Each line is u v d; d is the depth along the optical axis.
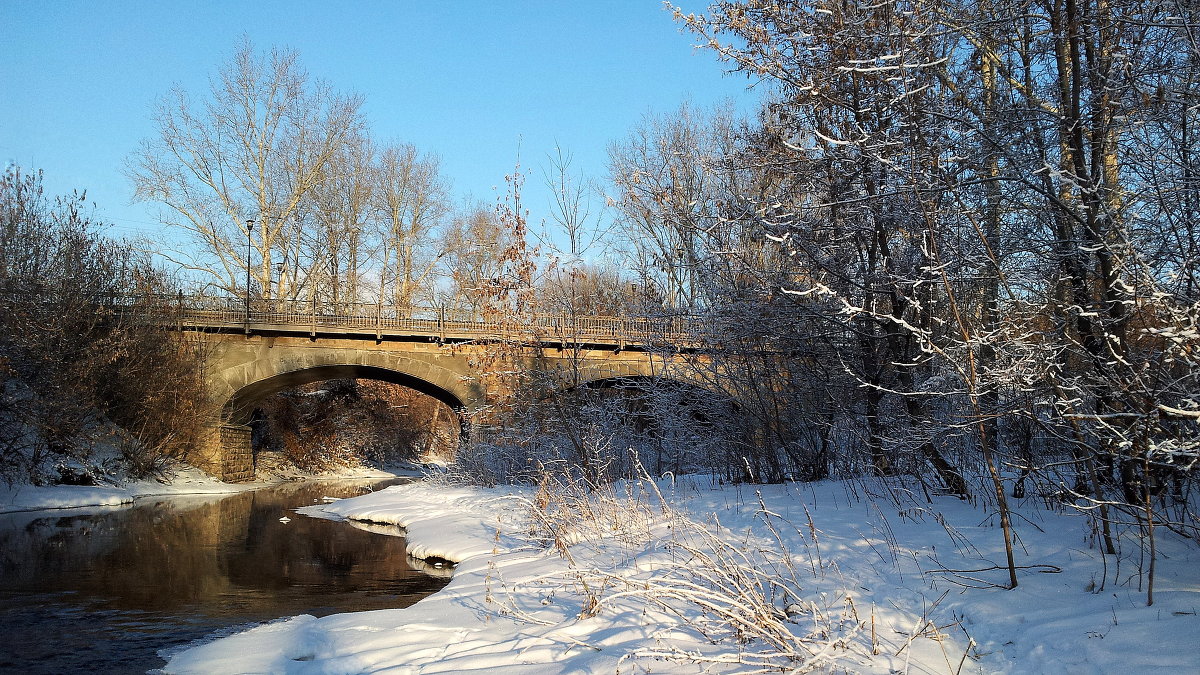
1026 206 7.46
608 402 17.06
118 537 15.50
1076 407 5.71
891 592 5.98
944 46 7.76
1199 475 5.78
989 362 6.77
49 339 24.58
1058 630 4.82
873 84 9.05
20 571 11.27
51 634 7.62
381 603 9.05
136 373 29.30
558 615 6.91
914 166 7.62
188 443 32.44
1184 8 6.09
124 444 28.69
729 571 5.86
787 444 12.89
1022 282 7.43
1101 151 6.93
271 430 44.03
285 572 11.21
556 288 20.97
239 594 9.62
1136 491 6.36
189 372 31.73
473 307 32.81
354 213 45.31
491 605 7.50
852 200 9.17
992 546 6.77
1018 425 8.04
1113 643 4.44
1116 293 6.08
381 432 50.03
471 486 20.75
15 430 23.17
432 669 5.66
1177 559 5.77
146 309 30.62
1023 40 7.67
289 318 33.25
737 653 5.14
